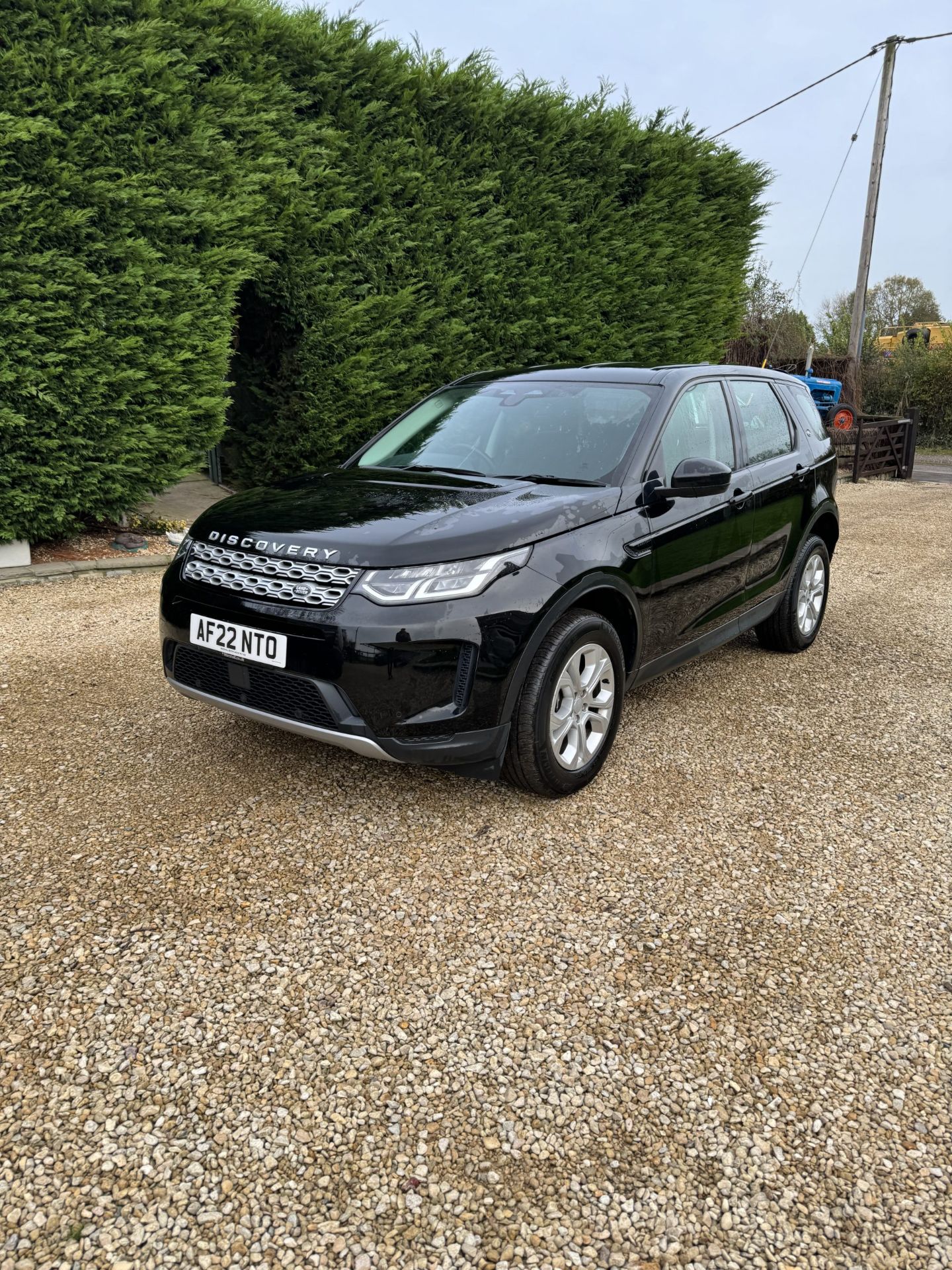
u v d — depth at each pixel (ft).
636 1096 6.71
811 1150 6.30
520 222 30.22
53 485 20.93
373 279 27.40
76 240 20.25
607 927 8.68
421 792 11.28
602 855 9.96
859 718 14.34
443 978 7.89
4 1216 5.60
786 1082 6.88
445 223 28.60
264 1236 5.56
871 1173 6.13
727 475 11.60
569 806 11.06
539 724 10.23
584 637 10.64
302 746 12.52
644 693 15.30
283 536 10.07
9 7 19.34
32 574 21.53
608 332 33.47
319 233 26.09
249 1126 6.33
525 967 8.07
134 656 16.37
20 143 19.10
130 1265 5.34
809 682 16.07
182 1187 5.85
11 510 20.86
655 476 12.21
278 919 8.63
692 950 8.39
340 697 9.41
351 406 27.81
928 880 9.71
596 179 32.68
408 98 27.07
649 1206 5.86
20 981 7.64
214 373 23.35
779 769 12.35
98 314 20.52
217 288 23.24
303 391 27.43
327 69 25.52
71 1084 6.61
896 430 52.85
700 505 13.02
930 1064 7.11
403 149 27.02
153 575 22.57
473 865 9.67
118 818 10.43
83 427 21.04
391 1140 6.27
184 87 21.86
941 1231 5.73
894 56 62.75
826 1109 6.64
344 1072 6.83
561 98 30.83
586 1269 5.44
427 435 14.05
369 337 27.32
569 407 13.38
